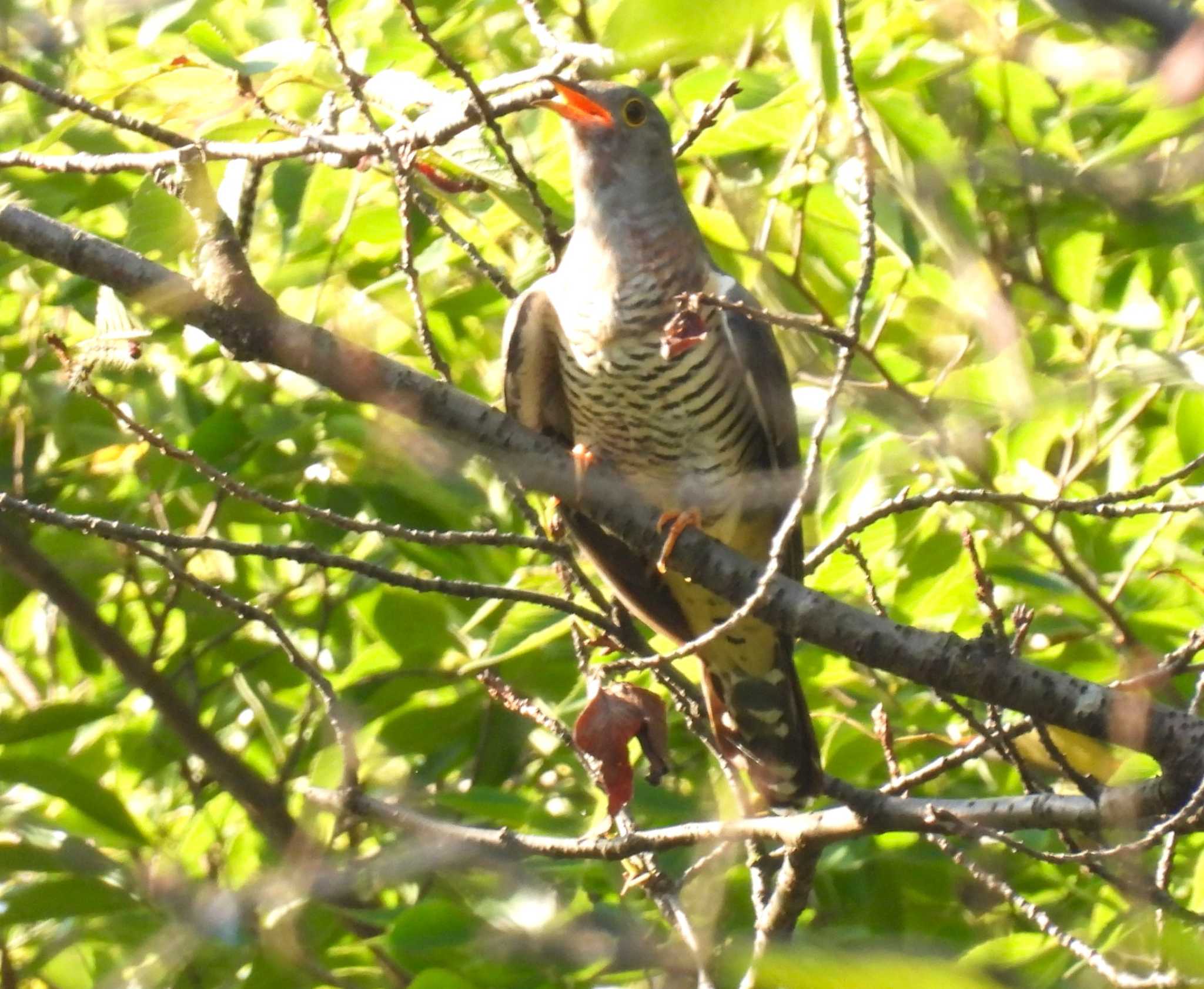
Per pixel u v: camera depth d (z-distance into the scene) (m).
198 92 6.85
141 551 5.65
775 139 7.73
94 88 7.72
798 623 5.82
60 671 11.62
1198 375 5.53
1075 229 6.53
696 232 7.65
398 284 8.13
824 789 6.13
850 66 4.72
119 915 6.78
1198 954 2.58
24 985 8.27
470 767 9.17
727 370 7.46
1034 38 5.11
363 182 7.83
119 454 9.55
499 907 6.03
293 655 6.03
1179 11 1.98
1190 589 8.07
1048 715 5.49
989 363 6.22
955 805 5.73
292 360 5.95
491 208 8.37
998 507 7.45
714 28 1.65
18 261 9.12
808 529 8.13
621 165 7.46
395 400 6.15
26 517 5.58
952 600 8.04
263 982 6.86
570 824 7.95
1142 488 5.11
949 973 1.78
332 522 5.67
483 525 8.95
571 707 7.54
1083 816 5.46
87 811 7.28
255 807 8.57
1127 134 6.02
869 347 7.24
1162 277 8.16
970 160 4.04
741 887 7.71
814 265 8.55
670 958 5.69
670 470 7.57
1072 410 7.12
